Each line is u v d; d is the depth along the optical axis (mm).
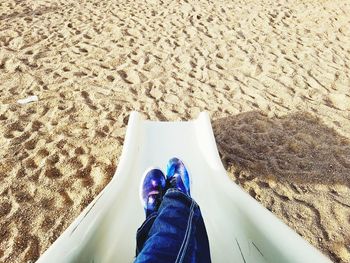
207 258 1107
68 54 4477
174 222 1148
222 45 4867
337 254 2117
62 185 2506
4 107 3338
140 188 1721
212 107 3545
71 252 1051
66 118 3236
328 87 3959
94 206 1360
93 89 3732
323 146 3031
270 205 2445
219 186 1779
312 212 2398
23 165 2654
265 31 5359
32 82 3801
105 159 2760
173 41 4934
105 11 5996
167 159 2281
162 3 6477
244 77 4121
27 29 5156
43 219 2240
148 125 2568
